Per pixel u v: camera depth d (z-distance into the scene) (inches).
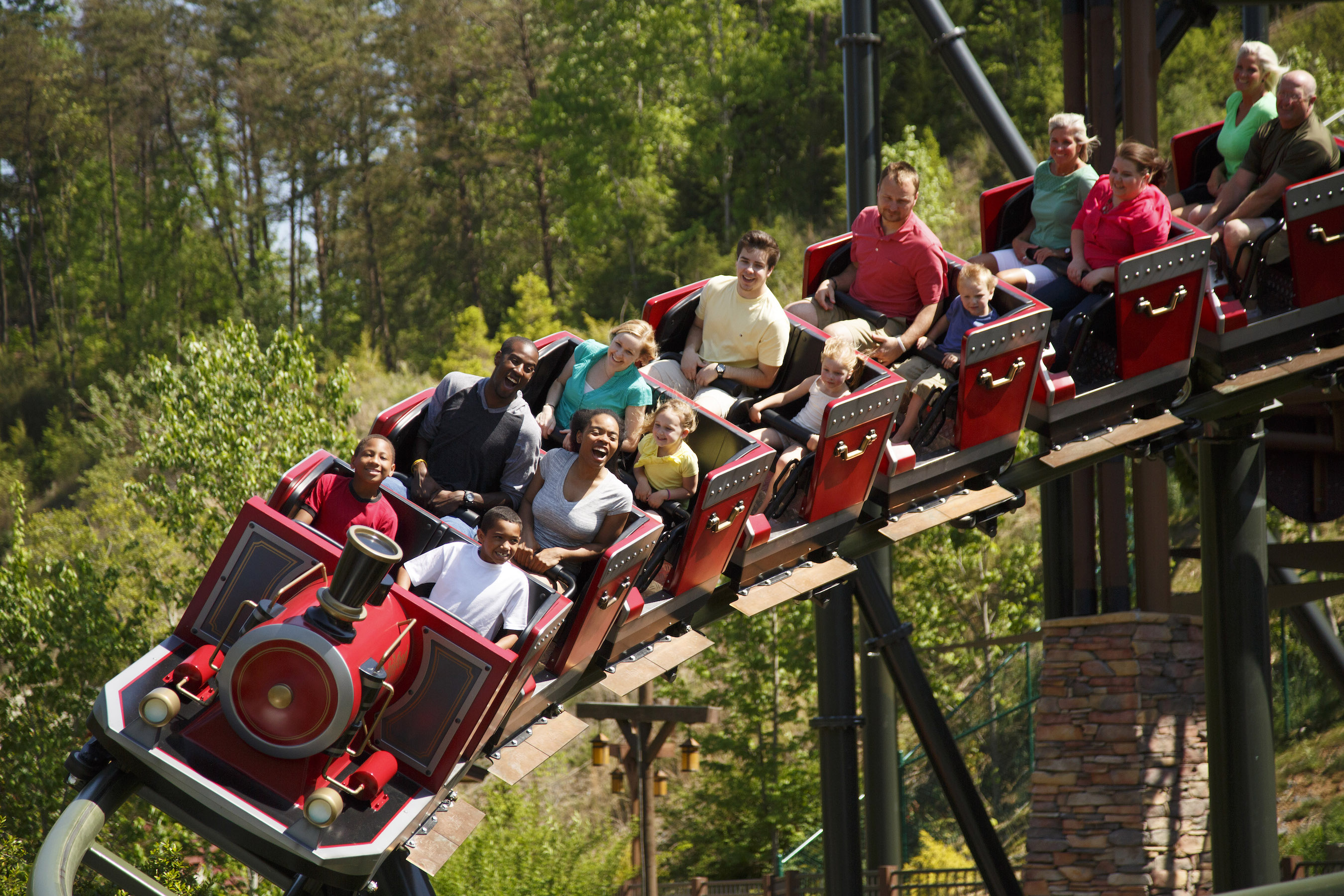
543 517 333.4
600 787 1544.0
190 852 1062.4
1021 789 1175.6
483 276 3927.2
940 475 410.6
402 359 3754.9
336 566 266.2
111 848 955.3
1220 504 503.2
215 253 4183.1
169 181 4313.5
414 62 4037.9
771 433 386.0
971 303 398.6
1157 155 409.7
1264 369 454.6
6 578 1067.9
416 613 271.6
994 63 2940.5
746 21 3764.8
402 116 4168.3
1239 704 493.0
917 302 426.3
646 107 3565.5
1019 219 471.8
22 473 3410.4
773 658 1370.6
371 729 263.0
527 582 297.1
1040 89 2790.4
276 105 4180.6
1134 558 699.4
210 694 261.7
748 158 3361.2
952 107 2906.0
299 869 256.1
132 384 2364.7
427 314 3914.9
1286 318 450.3
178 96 4357.8
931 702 601.9
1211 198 502.0
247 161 4291.3
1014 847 1071.6
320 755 257.0
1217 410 468.4
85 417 3693.4
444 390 339.3
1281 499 635.5
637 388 361.1
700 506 344.8
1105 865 596.7
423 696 271.3
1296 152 433.1
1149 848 591.8
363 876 256.8
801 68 3481.8
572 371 373.1
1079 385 436.8
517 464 337.1
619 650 358.6
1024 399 414.6
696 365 403.5
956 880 944.9
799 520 390.0
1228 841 492.4
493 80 4005.9
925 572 1389.0
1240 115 463.8
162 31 4365.2
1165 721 608.4
